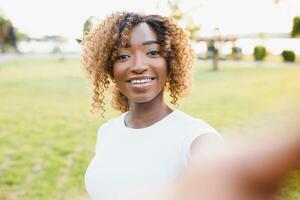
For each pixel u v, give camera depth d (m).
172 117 1.63
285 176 0.23
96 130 7.97
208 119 8.23
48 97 12.05
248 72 15.55
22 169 6.04
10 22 29.11
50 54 28.45
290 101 0.24
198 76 15.22
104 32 1.82
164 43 1.67
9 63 21.94
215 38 19.17
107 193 1.67
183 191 0.27
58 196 5.11
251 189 0.24
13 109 10.39
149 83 1.66
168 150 1.55
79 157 6.49
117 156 1.68
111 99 2.36
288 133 0.23
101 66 1.93
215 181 0.25
